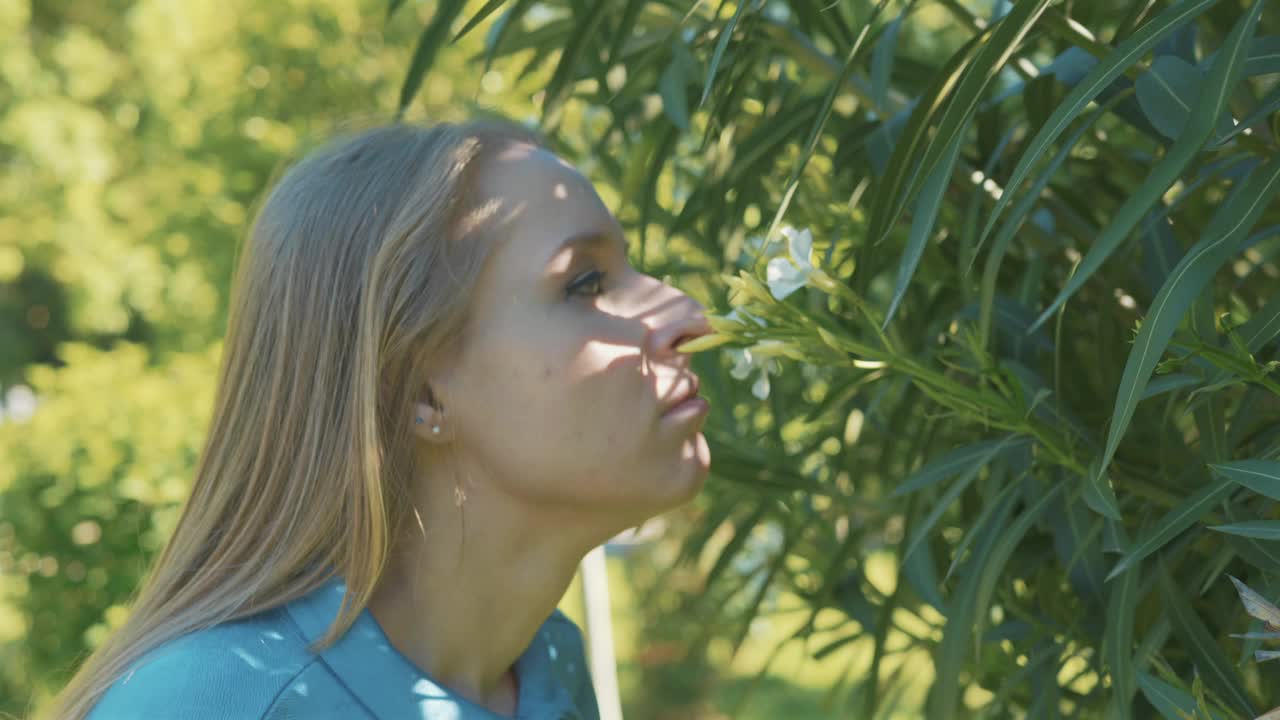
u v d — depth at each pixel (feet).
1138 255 3.66
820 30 4.06
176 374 12.66
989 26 2.83
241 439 3.01
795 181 2.87
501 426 2.85
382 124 3.29
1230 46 2.26
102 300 19.98
